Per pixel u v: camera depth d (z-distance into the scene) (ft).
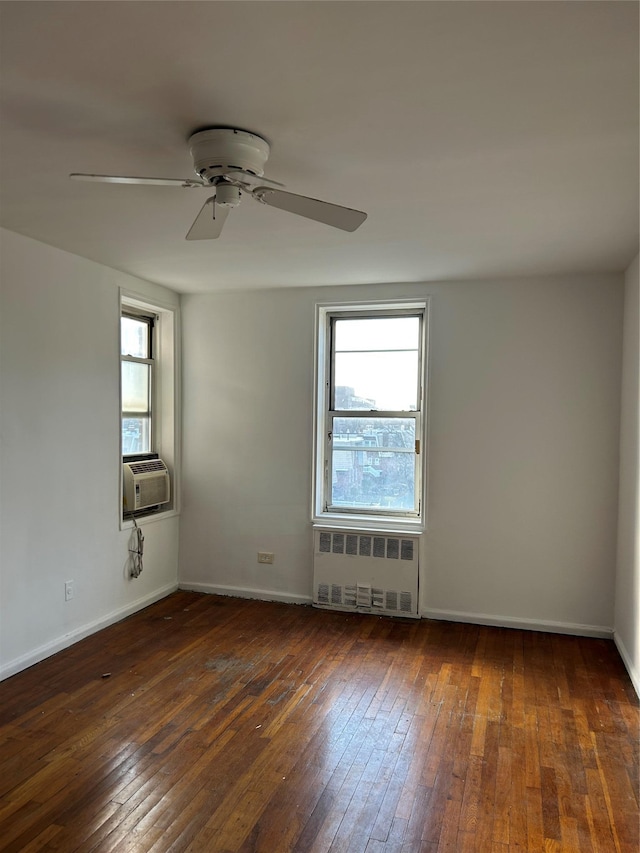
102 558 13.12
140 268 13.14
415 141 6.87
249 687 10.46
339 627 13.55
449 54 5.17
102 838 6.68
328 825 6.95
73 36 4.96
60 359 11.72
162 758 8.27
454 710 9.75
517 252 11.48
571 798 7.52
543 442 13.50
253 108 6.14
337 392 15.55
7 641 10.64
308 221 9.69
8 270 10.44
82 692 10.16
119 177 6.45
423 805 7.35
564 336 13.33
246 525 15.67
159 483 15.06
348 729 9.11
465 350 13.94
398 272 13.20
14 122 6.50
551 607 13.48
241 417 15.65
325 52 5.16
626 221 9.59
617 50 5.09
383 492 15.24
